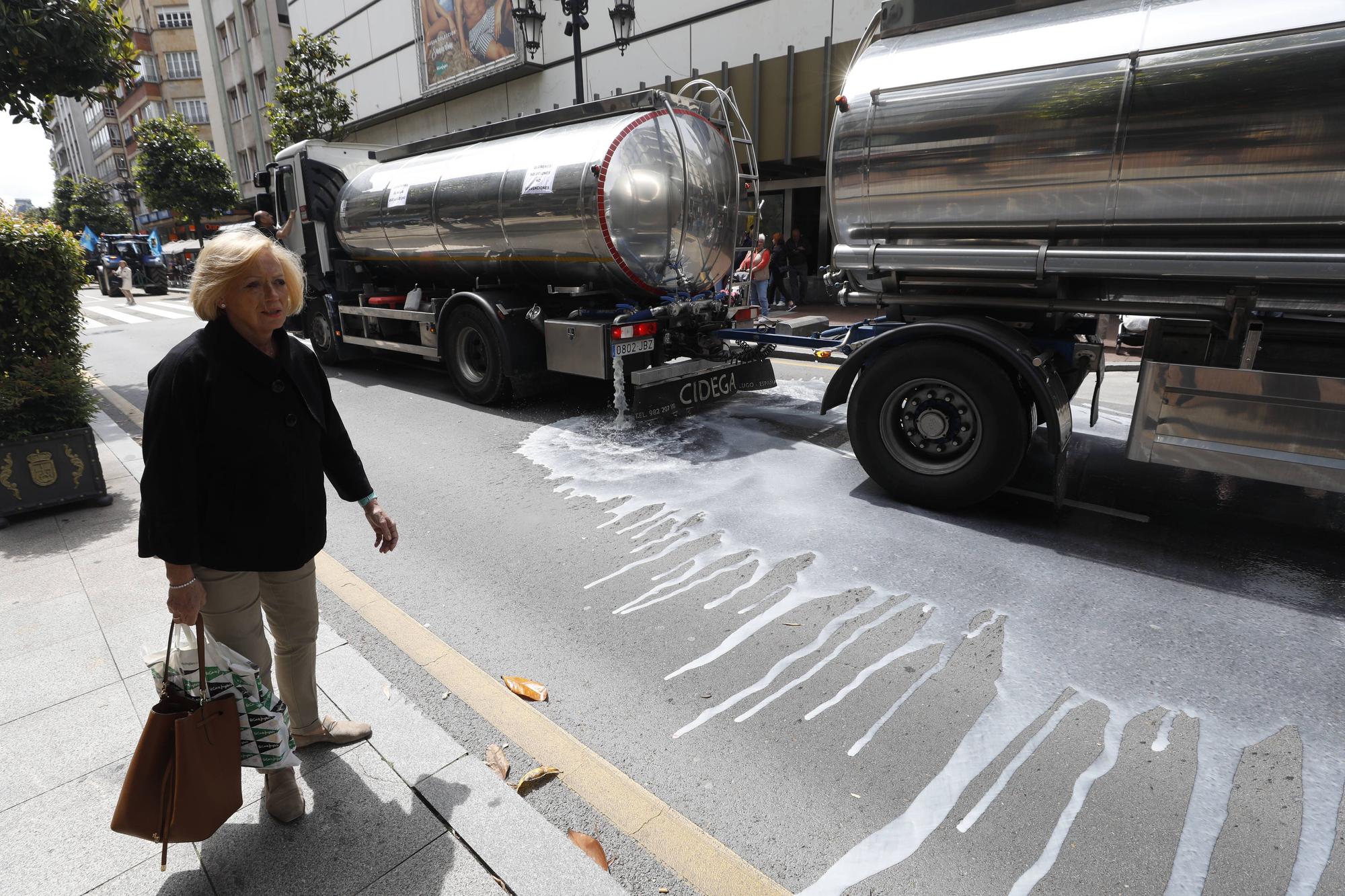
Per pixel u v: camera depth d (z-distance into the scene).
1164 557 4.04
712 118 7.02
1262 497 4.94
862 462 4.89
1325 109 3.23
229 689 1.87
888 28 4.57
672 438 6.41
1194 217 3.67
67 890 1.96
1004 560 4.01
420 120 20.50
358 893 1.95
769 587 3.75
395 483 5.41
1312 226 3.43
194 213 29.62
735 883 2.07
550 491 5.18
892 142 4.33
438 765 2.41
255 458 1.92
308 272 9.87
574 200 6.26
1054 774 2.46
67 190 55.41
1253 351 3.73
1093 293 4.29
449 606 3.63
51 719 2.67
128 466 5.66
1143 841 2.19
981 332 4.26
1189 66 3.50
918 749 2.59
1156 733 2.65
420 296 8.44
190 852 2.08
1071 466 5.63
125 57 7.01
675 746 2.63
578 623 3.45
